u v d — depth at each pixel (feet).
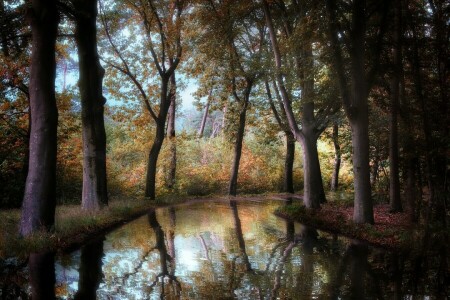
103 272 28.89
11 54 62.85
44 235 36.19
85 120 57.16
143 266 30.81
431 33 43.88
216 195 111.45
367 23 46.98
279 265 31.09
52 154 39.58
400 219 48.34
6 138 66.49
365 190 45.16
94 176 56.90
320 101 62.13
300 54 54.19
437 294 23.84
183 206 81.66
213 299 23.16
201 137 130.00
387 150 66.08
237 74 90.12
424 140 44.73
